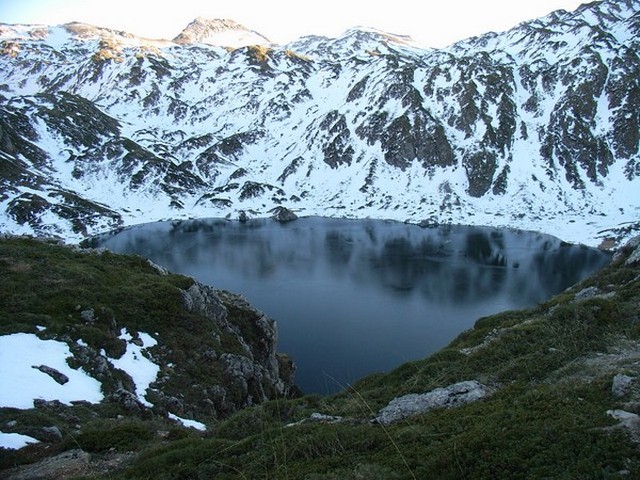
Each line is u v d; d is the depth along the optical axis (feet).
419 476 43.19
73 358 106.83
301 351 240.53
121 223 615.98
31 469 63.98
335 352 238.27
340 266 416.26
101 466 65.10
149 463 59.72
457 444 46.32
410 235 557.33
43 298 132.05
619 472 37.27
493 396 62.08
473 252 466.70
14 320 114.93
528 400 54.65
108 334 124.98
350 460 50.08
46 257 168.04
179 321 148.56
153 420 93.09
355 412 70.03
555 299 125.70
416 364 93.35
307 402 89.10
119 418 89.56
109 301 142.20
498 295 328.70
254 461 54.54
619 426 43.29
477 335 115.24
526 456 42.16
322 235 563.89
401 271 396.98
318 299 324.80
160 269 196.54
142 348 129.39
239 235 566.77
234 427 75.36
